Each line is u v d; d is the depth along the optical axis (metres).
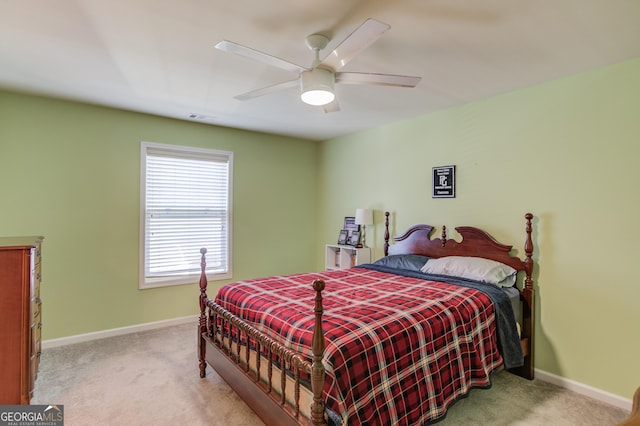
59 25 1.94
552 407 2.38
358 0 1.70
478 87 2.90
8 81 2.83
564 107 2.68
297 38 2.08
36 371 2.35
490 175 3.14
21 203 3.17
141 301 3.81
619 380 2.41
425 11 1.78
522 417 2.26
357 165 4.58
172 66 2.52
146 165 3.82
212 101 3.33
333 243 4.96
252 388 2.07
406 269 3.40
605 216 2.48
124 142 3.68
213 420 2.18
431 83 2.80
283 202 4.93
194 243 4.19
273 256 4.84
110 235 3.62
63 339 3.36
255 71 2.60
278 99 3.25
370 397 1.61
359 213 4.20
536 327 2.82
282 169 4.91
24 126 3.18
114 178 3.63
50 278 3.30
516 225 2.96
